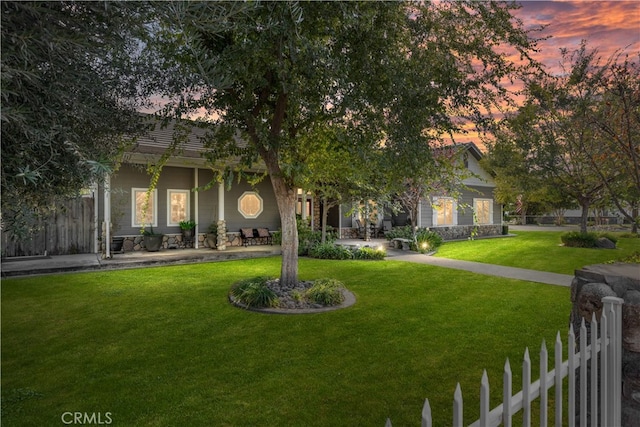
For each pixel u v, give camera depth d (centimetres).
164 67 269
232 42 388
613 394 207
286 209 724
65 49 134
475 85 469
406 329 505
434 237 1570
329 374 371
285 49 352
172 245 1309
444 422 289
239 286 692
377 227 1952
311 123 627
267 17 290
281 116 613
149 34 178
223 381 357
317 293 641
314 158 692
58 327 514
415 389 341
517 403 161
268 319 555
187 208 1345
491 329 503
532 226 3434
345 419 294
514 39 447
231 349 438
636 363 215
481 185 2178
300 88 443
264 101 604
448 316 564
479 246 1611
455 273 937
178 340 466
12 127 132
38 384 349
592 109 435
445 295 703
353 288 764
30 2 120
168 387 345
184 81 272
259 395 330
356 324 529
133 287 762
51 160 144
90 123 191
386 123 475
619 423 211
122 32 154
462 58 484
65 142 138
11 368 385
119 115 255
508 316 563
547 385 177
